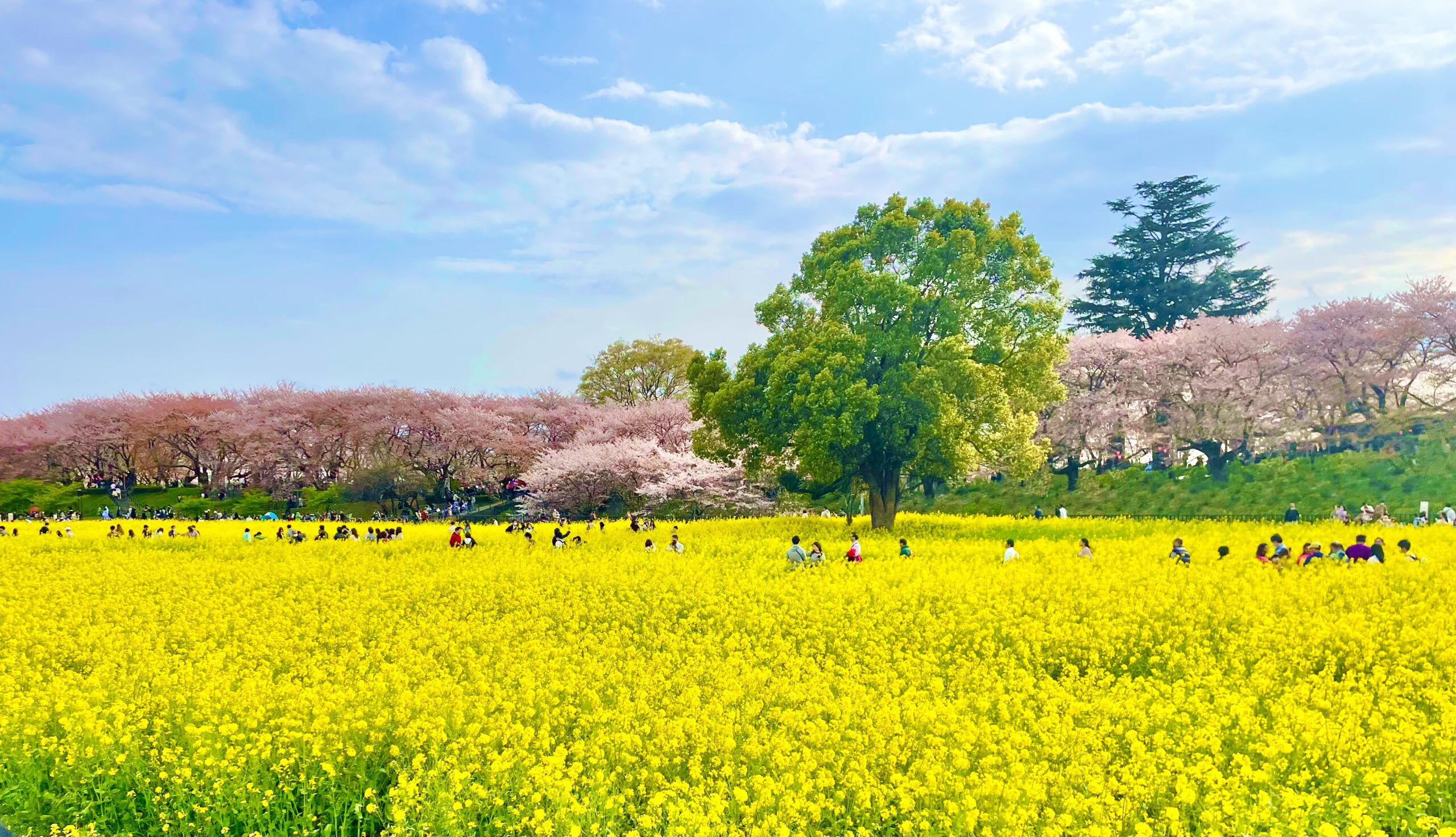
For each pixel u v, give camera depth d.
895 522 37.75
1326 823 6.85
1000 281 33.94
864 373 33.38
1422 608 15.12
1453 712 9.25
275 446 73.00
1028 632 14.14
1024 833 7.05
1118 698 10.63
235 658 13.73
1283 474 51.03
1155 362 59.94
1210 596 16.70
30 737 9.38
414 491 73.12
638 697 10.68
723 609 17.27
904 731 9.24
